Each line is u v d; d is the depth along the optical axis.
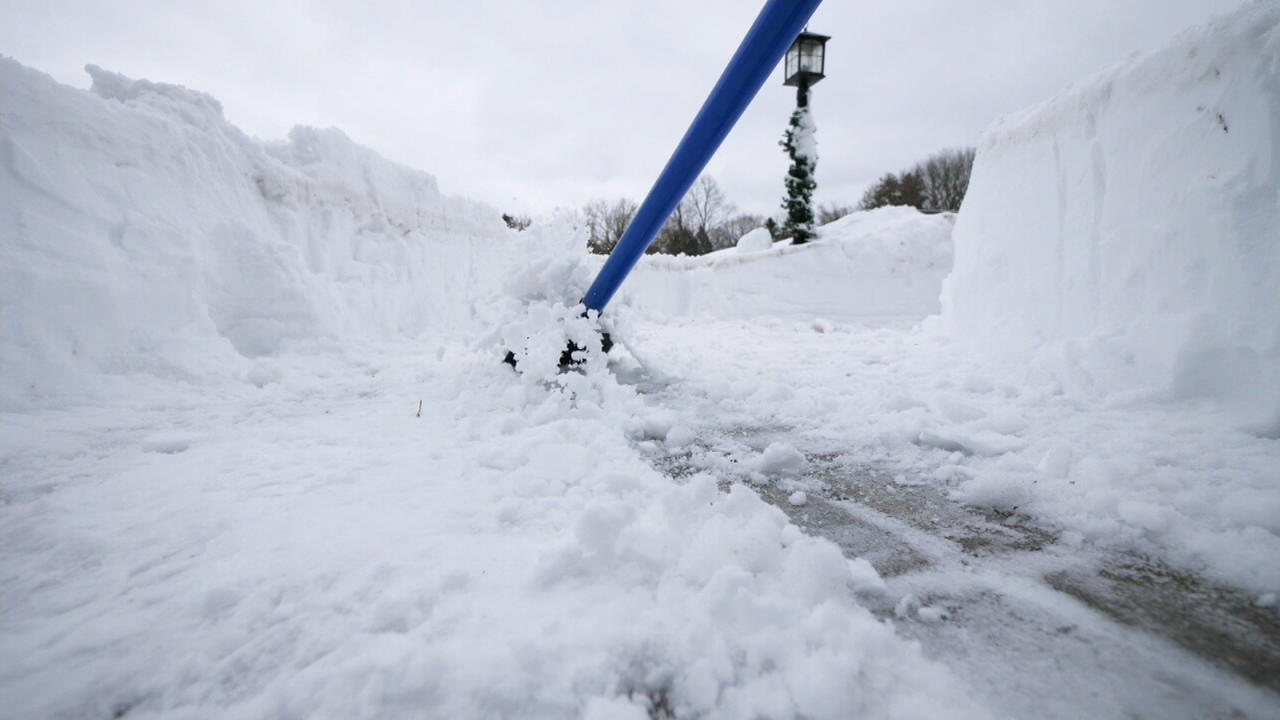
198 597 1.05
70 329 2.59
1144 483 1.49
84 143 2.97
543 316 2.95
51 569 1.18
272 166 4.39
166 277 3.10
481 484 1.63
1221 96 2.10
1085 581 1.13
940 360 3.63
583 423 2.20
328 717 0.77
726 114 2.00
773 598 0.99
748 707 0.79
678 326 8.45
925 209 33.06
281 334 3.80
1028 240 3.17
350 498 1.52
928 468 1.86
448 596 1.03
